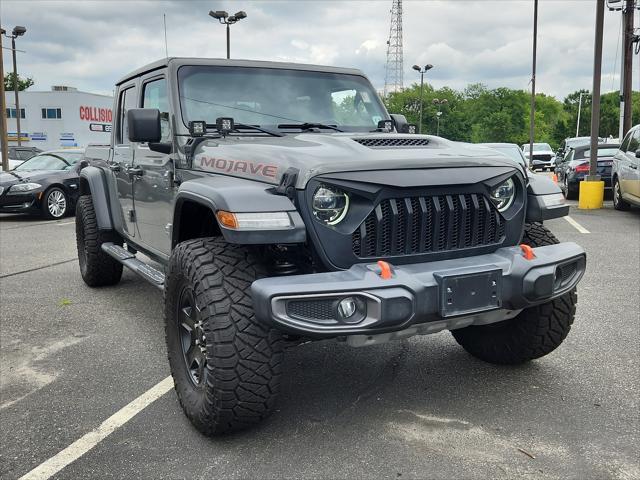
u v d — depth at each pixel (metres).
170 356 3.39
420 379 3.85
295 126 4.21
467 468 2.80
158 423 3.31
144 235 4.82
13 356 4.41
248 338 2.87
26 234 10.74
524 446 2.99
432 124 100.56
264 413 3.00
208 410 2.97
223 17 26.05
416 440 3.07
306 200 2.89
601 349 4.34
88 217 6.14
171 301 3.33
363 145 3.34
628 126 21.83
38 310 5.61
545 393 3.61
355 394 3.64
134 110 3.77
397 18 96.06
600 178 14.87
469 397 3.57
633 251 8.22
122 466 2.87
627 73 21.50
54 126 49.88
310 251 2.98
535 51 37.19
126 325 5.14
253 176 3.19
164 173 4.19
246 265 3.02
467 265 2.99
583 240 9.19
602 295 5.85
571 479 2.70
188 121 4.03
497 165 3.29
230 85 4.29
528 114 108.62
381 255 2.99
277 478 2.74
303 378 3.90
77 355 4.42
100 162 6.02
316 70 4.64
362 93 4.76
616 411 3.36
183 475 2.78
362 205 2.94
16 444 3.10
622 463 2.82
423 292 2.80
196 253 3.10
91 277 6.25
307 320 2.68
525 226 3.77
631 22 21.17
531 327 3.68
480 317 3.10
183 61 4.26
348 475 2.76
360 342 2.89
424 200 3.05
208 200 3.03
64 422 3.34
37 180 12.74
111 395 3.70
